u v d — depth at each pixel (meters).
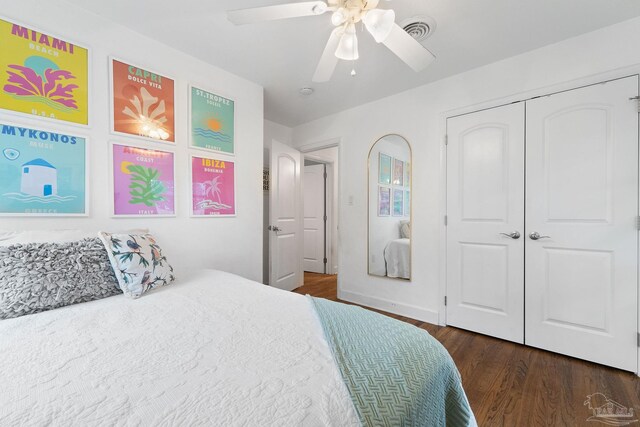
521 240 2.07
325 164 4.69
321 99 2.93
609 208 1.75
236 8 1.65
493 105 2.19
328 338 0.91
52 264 1.24
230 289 1.52
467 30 1.79
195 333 0.97
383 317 1.11
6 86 1.40
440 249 2.48
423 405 0.71
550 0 1.54
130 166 1.83
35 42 1.48
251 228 2.58
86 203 1.64
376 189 2.96
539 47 1.98
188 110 2.12
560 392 1.53
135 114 1.85
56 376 0.70
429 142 2.55
